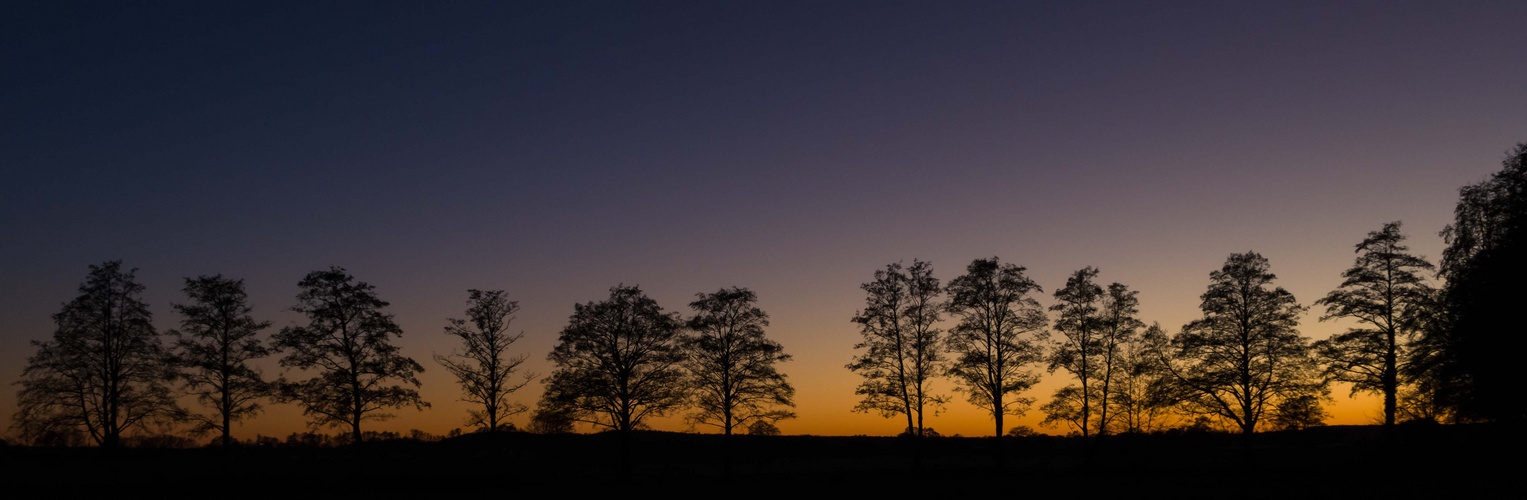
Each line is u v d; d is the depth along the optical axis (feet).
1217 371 149.07
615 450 233.76
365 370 139.74
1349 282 141.90
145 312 146.41
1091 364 155.33
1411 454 132.77
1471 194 126.11
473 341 140.87
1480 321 119.75
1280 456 167.73
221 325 141.08
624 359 144.36
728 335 149.07
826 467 187.73
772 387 146.92
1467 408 126.93
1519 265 115.96
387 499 116.26
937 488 123.85
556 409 142.82
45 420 138.72
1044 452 231.09
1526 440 123.75
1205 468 148.97
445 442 164.14
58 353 140.97
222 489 123.03
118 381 143.43
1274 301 146.92
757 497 116.47
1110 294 158.20
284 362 136.98
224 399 141.38
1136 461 163.84
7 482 120.57
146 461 140.05
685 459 224.12
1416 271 136.15
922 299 156.15
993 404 151.94
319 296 139.44
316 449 161.48
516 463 155.22
